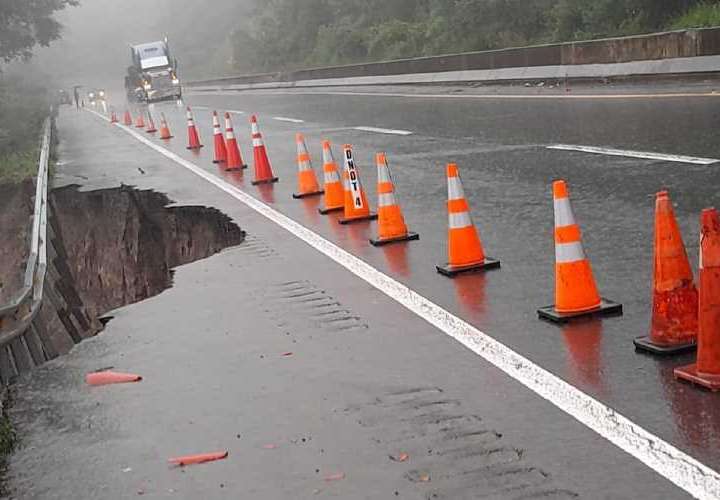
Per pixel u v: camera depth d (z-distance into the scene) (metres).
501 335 6.14
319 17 71.81
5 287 22.73
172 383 5.95
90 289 17.30
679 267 5.39
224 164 18.70
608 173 11.15
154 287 15.78
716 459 4.07
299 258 9.35
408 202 11.56
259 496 4.26
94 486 4.59
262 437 4.93
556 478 4.08
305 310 7.35
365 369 5.80
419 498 4.04
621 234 8.32
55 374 6.41
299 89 51.28
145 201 16.20
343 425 4.96
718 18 24.02
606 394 4.94
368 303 7.34
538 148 14.16
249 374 5.95
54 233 16.89
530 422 4.71
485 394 5.16
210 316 7.48
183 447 4.92
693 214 8.50
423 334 6.37
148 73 62.12
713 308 4.79
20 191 25.27
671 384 4.95
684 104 16.34
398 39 52.12
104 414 5.54
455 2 40.25
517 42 36.47
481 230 9.36
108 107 65.50
